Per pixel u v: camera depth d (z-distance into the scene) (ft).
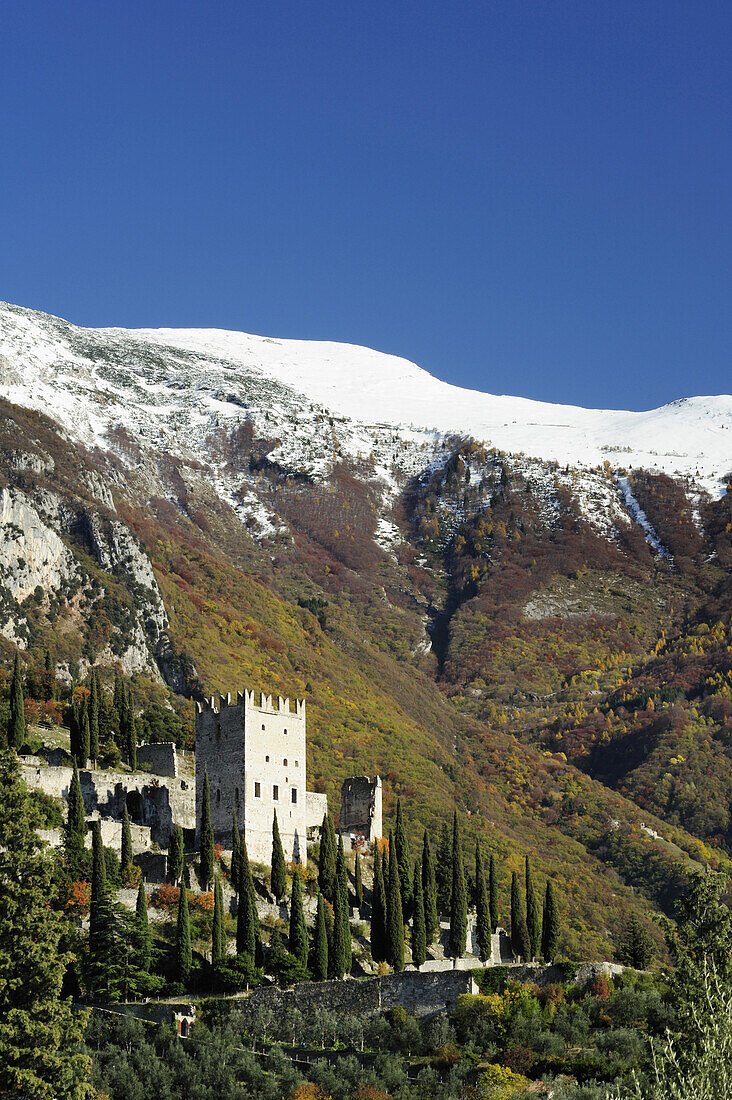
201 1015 424.05
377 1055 394.73
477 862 544.62
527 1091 353.31
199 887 504.02
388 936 479.41
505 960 546.26
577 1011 397.39
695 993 298.76
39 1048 296.92
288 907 513.04
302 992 433.48
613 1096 313.32
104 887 450.71
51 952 311.06
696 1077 242.58
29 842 325.42
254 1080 383.04
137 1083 376.07
